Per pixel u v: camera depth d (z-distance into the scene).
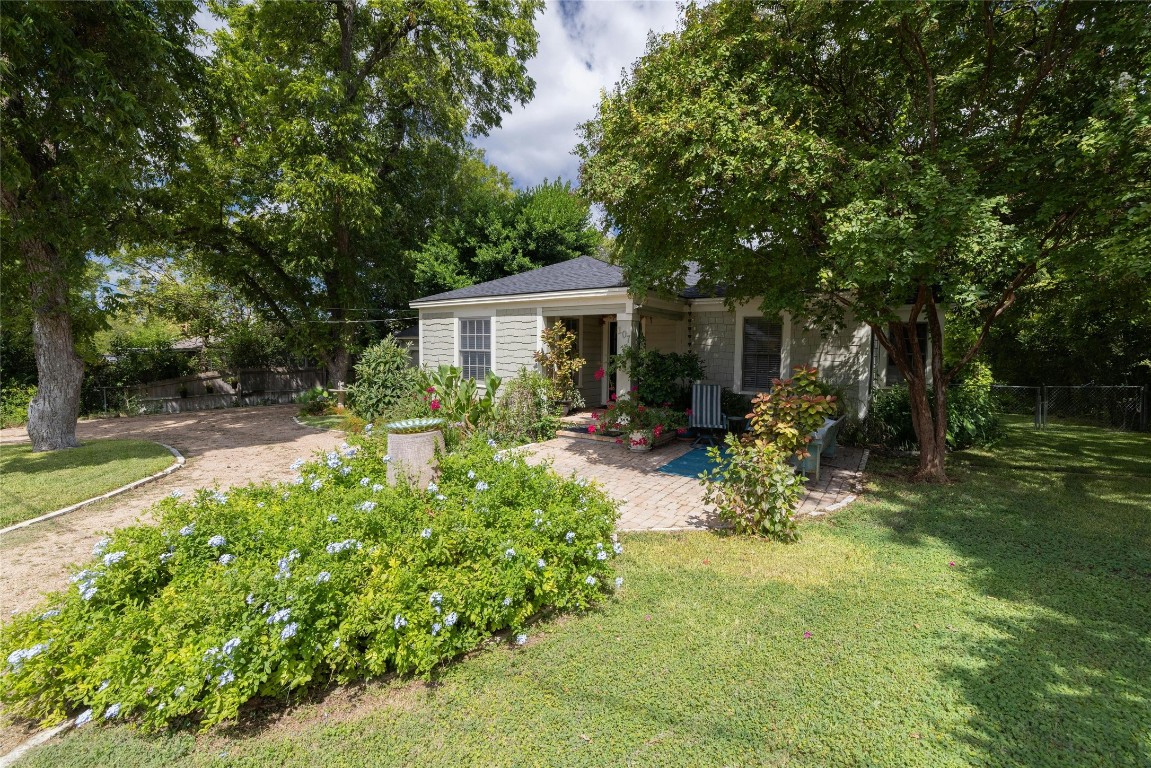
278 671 2.49
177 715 2.47
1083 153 4.69
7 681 2.45
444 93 16.55
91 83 7.39
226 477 7.41
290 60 14.80
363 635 2.75
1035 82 5.44
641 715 2.49
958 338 9.55
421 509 3.64
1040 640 3.07
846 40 5.64
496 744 2.34
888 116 6.56
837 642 3.07
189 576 2.91
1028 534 4.83
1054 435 10.26
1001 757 2.21
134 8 7.76
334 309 16.97
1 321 8.85
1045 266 5.89
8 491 6.42
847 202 5.29
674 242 7.08
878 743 2.30
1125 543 4.59
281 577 2.59
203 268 16.61
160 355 17.28
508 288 11.88
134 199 9.92
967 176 4.88
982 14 5.43
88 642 2.50
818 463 6.70
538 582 3.26
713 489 5.13
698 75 5.68
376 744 2.34
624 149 6.38
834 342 9.51
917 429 6.98
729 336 10.80
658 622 3.31
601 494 4.41
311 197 13.10
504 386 11.48
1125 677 2.73
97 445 9.54
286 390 20.20
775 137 5.10
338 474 4.48
